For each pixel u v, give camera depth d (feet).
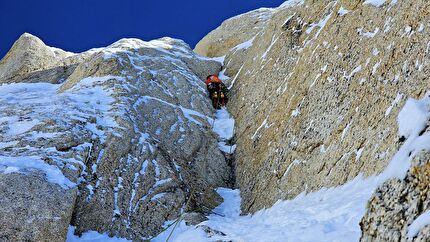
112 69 55.57
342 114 33.53
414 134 15.72
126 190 37.81
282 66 50.03
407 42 29.60
